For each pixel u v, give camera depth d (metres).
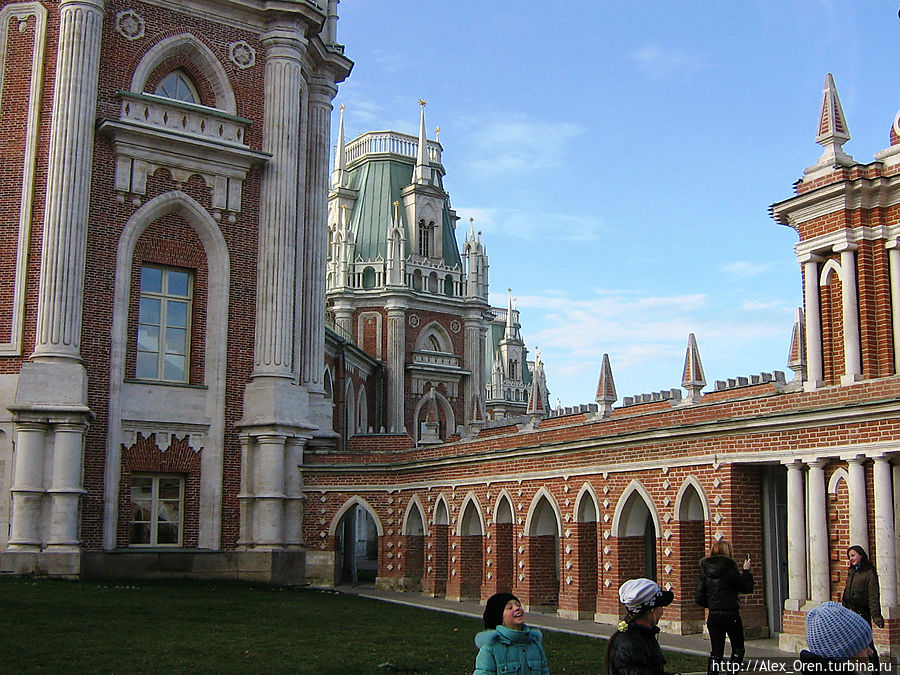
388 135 87.06
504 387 116.38
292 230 37.59
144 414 34.41
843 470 18.89
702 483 21.89
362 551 74.81
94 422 33.19
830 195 22.02
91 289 33.66
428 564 32.50
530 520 27.58
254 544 35.44
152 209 35.12
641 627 8.55
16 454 31.19
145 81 35.88
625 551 24.19
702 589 15.84
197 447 35.34
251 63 38.00
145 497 34.59
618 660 8.30
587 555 25.75
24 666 16.64
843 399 19.08
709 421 21.52
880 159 22.38
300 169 40.16
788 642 19.34
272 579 34.94
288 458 36.34
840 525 18.92
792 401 20.09
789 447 19.83
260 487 35.62
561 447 26.16
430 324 80.88
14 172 33.22
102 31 34.75
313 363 40.41
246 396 36.38
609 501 24.62
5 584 27.92
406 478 34.56
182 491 35.22
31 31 34.00
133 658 17.77
